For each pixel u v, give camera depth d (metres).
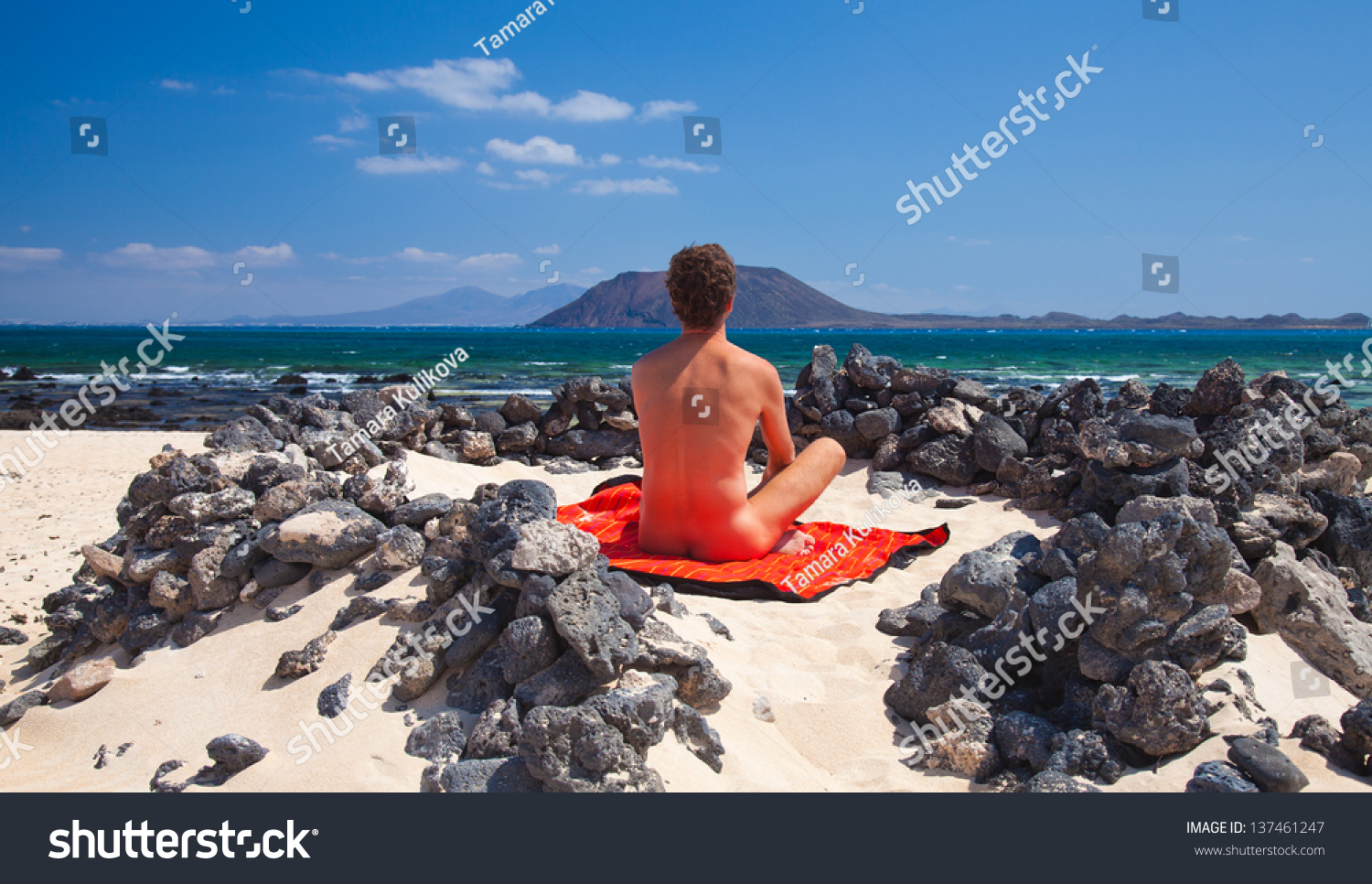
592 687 2.78
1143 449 4.92
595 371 29.62
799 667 3.55
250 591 3.78
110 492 8.22
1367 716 2.57
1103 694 2.85
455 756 2.66
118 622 3.93
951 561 4.93
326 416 6.18
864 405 7.31
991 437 6.43
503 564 3.07
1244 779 2.53
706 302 4.35
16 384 23.73
